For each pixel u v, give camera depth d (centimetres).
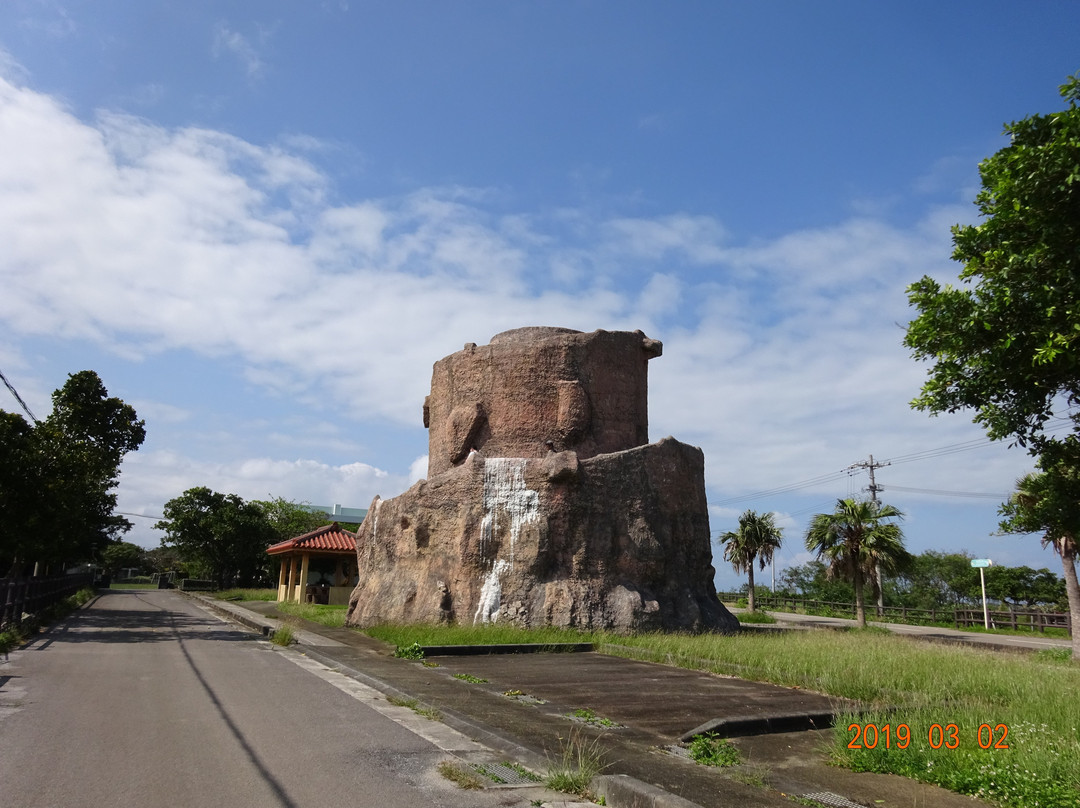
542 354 2386
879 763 781
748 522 4666
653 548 2194
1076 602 2423
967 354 1090
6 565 3738
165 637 2011
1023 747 762
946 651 1748
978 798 688
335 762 761
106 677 1266
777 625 3388
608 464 2234
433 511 2292
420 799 656
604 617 2070
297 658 1641
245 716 975
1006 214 1044
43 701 1035
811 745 895
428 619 2139
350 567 4056
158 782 677
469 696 1159
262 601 4028
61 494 2097
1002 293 1016
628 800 655
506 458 2262
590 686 1288
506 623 2062
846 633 2388
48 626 2248
